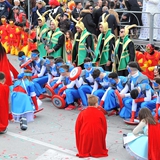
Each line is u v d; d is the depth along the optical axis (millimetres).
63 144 11000
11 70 13961
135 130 9812
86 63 13281
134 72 12367
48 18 19266
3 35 20641
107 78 12945
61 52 16078
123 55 14414
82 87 13297
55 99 13688
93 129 10133
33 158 10172
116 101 12789
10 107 12422
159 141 9570
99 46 15055
